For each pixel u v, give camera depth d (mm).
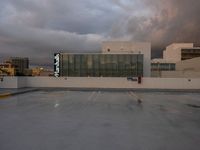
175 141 6469
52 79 31609
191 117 10297
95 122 8953
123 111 11852
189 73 49781
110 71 44062
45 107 13148
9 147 5852
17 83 28312
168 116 10508
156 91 26906
